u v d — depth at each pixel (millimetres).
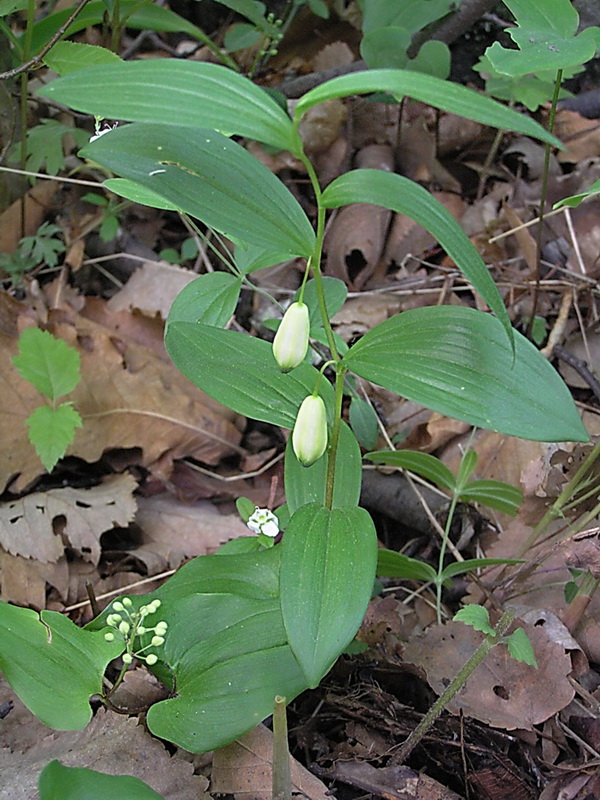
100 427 466
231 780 309
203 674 302
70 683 291
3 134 545
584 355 501
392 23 519
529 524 398
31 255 579
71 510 433
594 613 376
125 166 255
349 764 325
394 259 580
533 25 315
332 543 277
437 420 469
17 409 457
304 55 728
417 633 387
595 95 675
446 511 438
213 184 259
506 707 337
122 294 569
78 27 484
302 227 263
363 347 287
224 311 361
